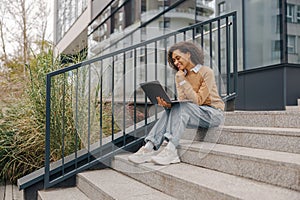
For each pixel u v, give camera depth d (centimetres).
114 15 734
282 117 223
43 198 232
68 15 992
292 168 149
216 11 481
